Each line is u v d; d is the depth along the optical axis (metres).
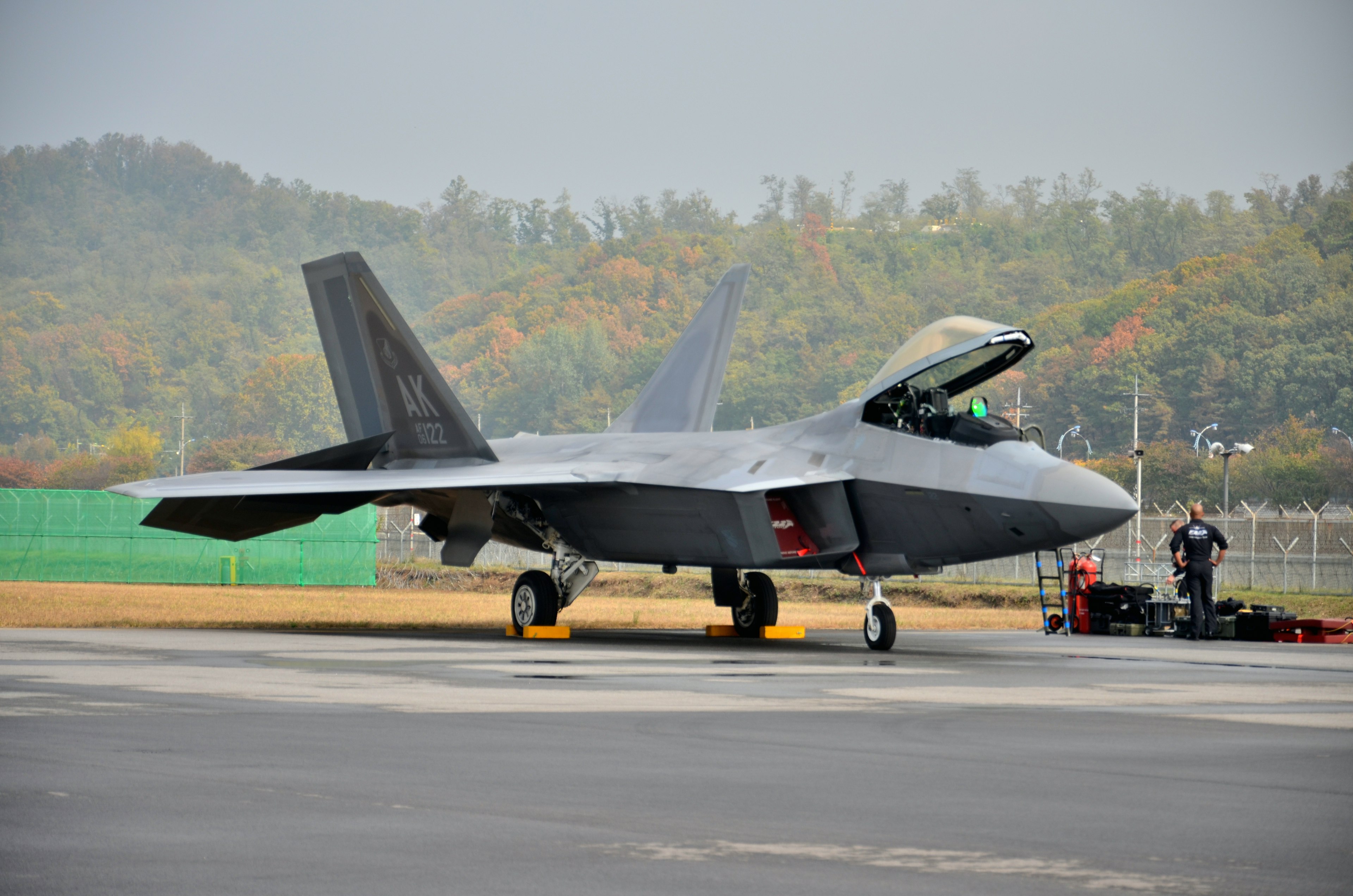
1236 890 18.94
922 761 29.16
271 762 28.02
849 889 18.81
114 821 22.42
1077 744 31.94
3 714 35.06
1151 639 81.12
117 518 190.62
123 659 53.00
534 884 18.89
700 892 18.62
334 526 190.50
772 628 76.25
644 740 31.78
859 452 66.44
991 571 189.38
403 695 40.69
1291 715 38.25
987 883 19.14
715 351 92.56
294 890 18.52
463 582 191.62
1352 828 22.78
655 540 72.00
